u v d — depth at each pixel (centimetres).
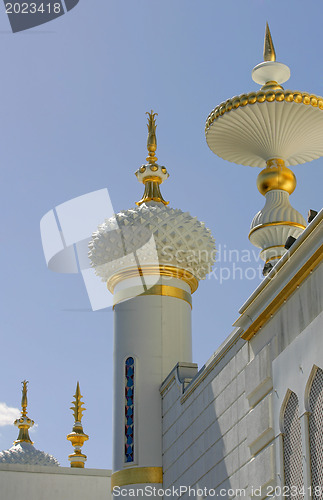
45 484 2508
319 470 1181
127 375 2081
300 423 1244
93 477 2550
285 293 1341
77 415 2817
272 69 1934
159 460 1970
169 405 1964
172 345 2094
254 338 1473
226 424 1565
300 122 1881
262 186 1927
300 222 1864
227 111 1889
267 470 1342
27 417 3069
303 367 1250
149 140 2384
